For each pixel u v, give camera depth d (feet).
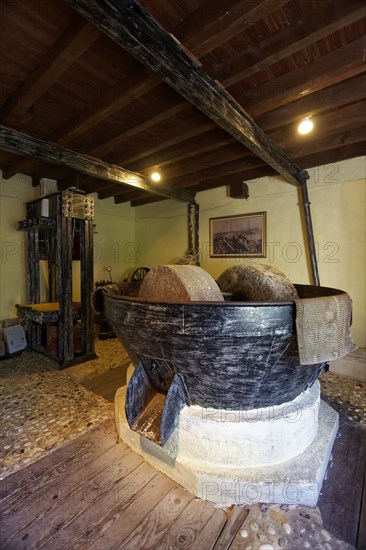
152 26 4.41
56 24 4.83
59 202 9.87
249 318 3.80
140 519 4.01
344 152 9.71
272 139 8.71
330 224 10.27
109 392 7.95
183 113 7.74
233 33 4.59
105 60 5.71
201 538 3.75
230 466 4.50
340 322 4.07
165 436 4.15
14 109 7.01
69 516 4.04
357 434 5.98
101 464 5.08
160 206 16.37
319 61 5.70
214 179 13.39
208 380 4.31
